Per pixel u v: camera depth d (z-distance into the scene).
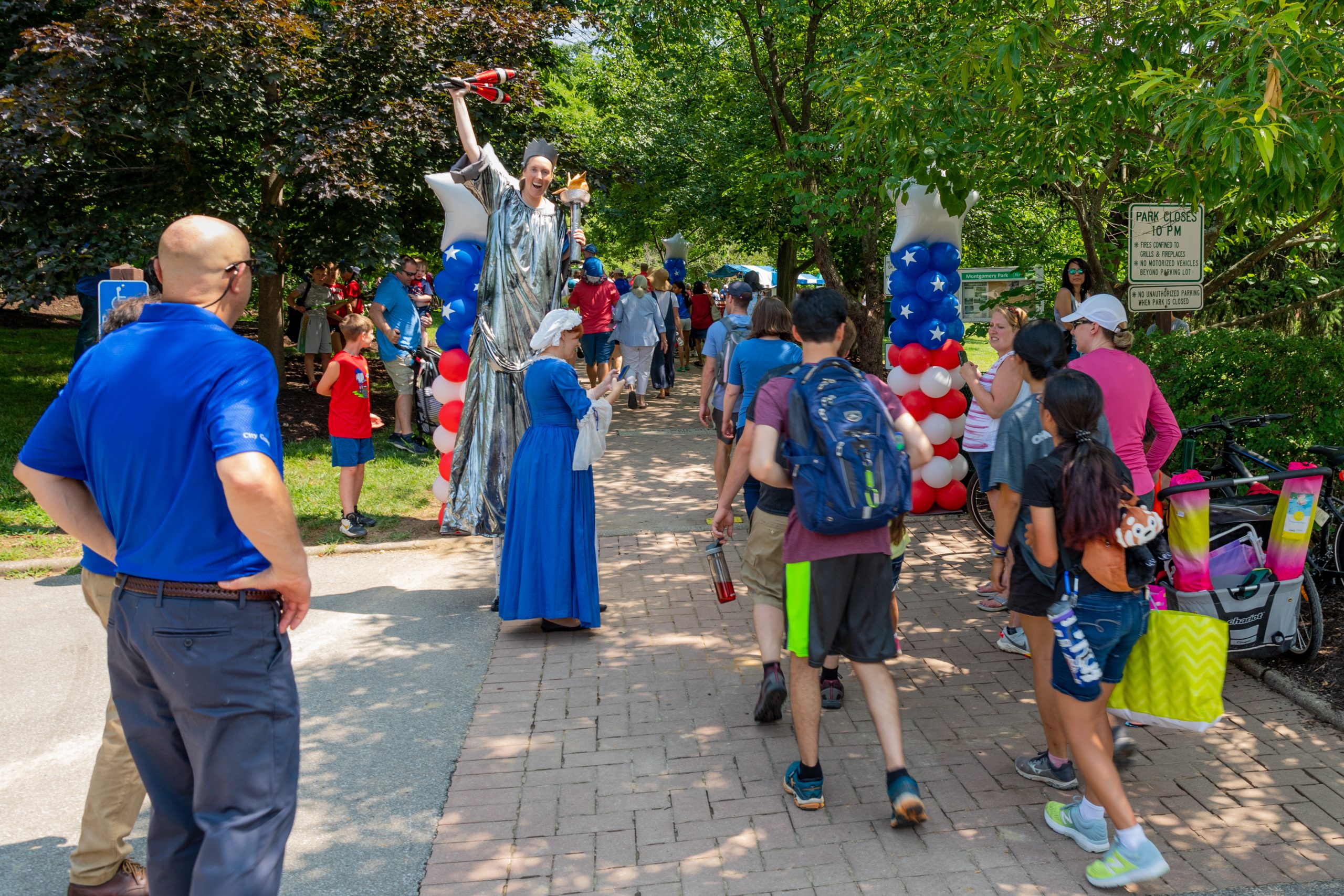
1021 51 5.91
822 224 11.18
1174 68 5.52
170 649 2.35
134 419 2.35
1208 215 8.12
